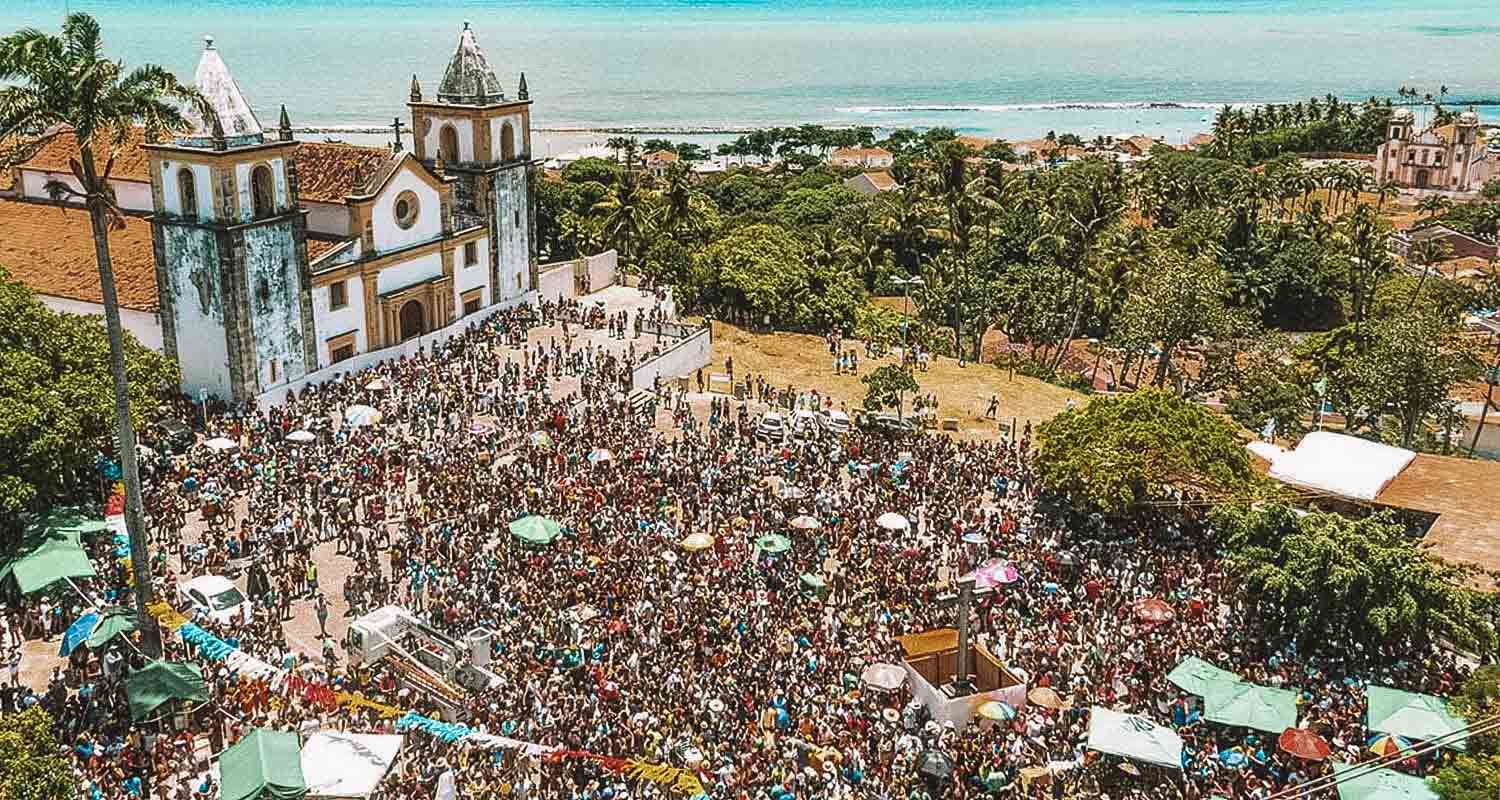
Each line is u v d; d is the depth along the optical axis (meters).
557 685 41.41
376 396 68.25
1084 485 55.72
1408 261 150.38
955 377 90.31
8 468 46.97
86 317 55.50
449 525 52.66
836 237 129.50
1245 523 48.91
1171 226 147.62
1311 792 36.03
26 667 42.06
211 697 40.25
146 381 55.16
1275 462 59.69
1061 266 116.75
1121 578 50.84
